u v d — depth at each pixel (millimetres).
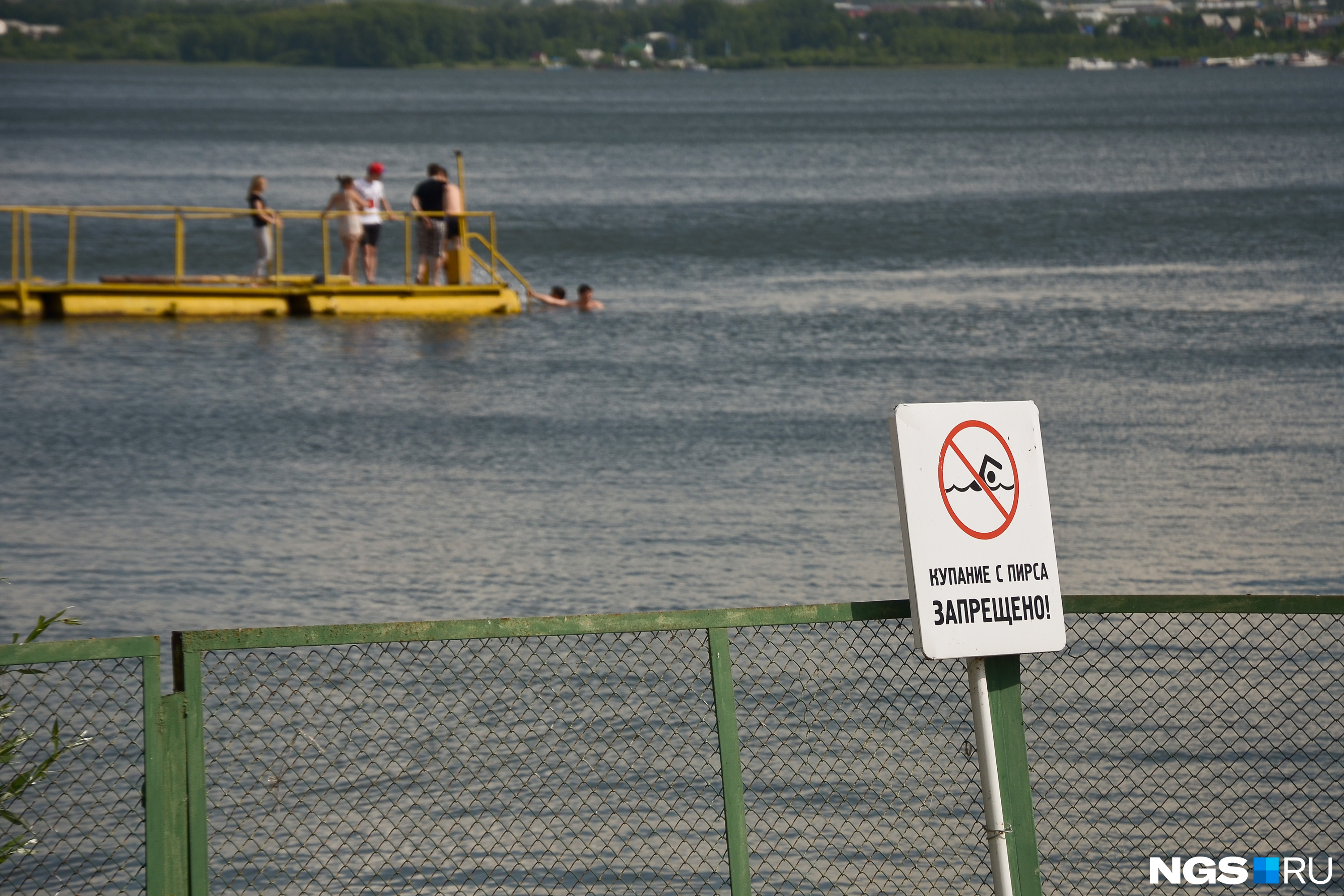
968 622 19547
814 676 26875
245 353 95938
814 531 57156
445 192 114812
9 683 36469
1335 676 36219
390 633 18562
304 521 58250
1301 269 145375
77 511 59125
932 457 19625
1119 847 28469
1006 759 20094
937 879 27297
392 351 98312
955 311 119562
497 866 28172
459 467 67938
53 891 26297
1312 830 29000
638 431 75875
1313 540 55062
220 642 18375
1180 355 97438
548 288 135375
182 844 18375
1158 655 38062
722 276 145125
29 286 105562
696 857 28438
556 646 33062
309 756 31844
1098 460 68750
